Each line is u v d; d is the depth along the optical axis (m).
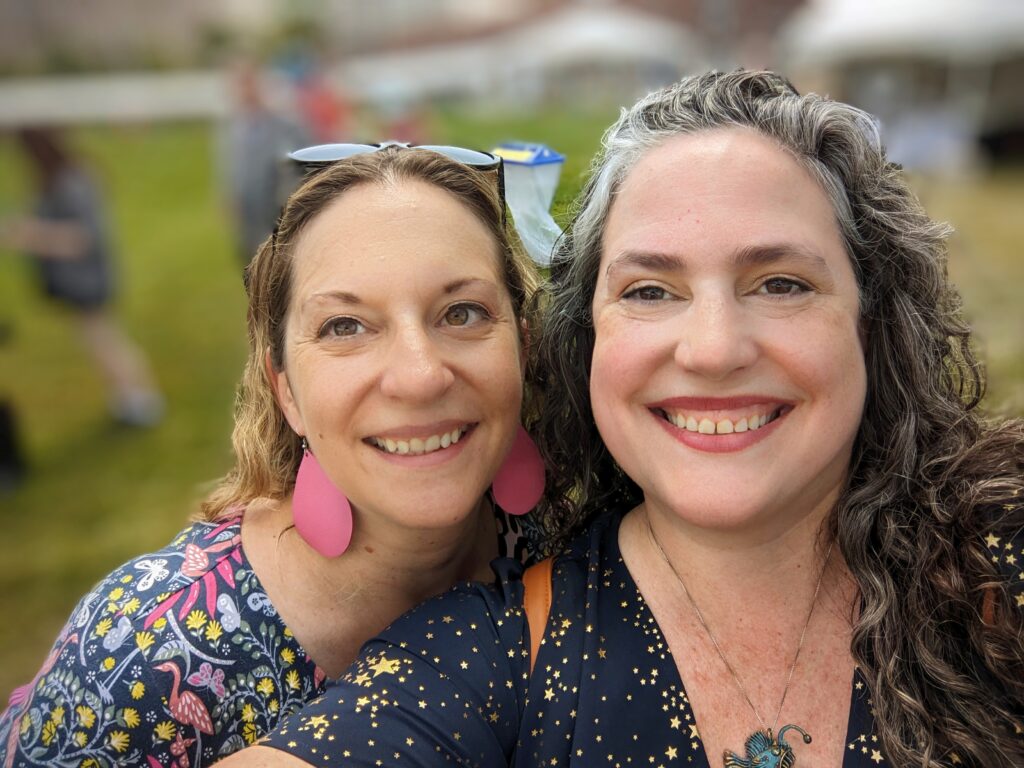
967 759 0.42
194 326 2.57
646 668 0.43
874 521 0.46
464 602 0.44
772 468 0.41
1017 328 1.65
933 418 0.47
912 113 4.29
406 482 0.44
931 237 0.46
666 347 0.41
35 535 1.48
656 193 0.42
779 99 0.44
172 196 4.34
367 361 0.43
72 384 2.21
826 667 0.43
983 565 0.44
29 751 0.44
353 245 0.43
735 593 0.44
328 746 0.38
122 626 0.45
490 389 0.45
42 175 1.85
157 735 0.44
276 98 2.53
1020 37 5.19
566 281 0.51
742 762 0.41
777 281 0.41
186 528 0.53
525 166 0.58
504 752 0.41
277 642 0.47
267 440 0.53
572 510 0.55
